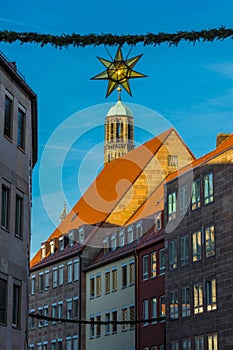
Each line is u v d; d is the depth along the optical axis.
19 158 51.88
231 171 75.94
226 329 74.75
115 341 100.44
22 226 52.00
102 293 105.56
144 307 94.31
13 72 50.12
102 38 19.88
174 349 84.38
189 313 81.94
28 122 54.00
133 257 97.62
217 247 77.50
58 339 115.12
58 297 116.62
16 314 50.47
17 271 50.44
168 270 87.12
